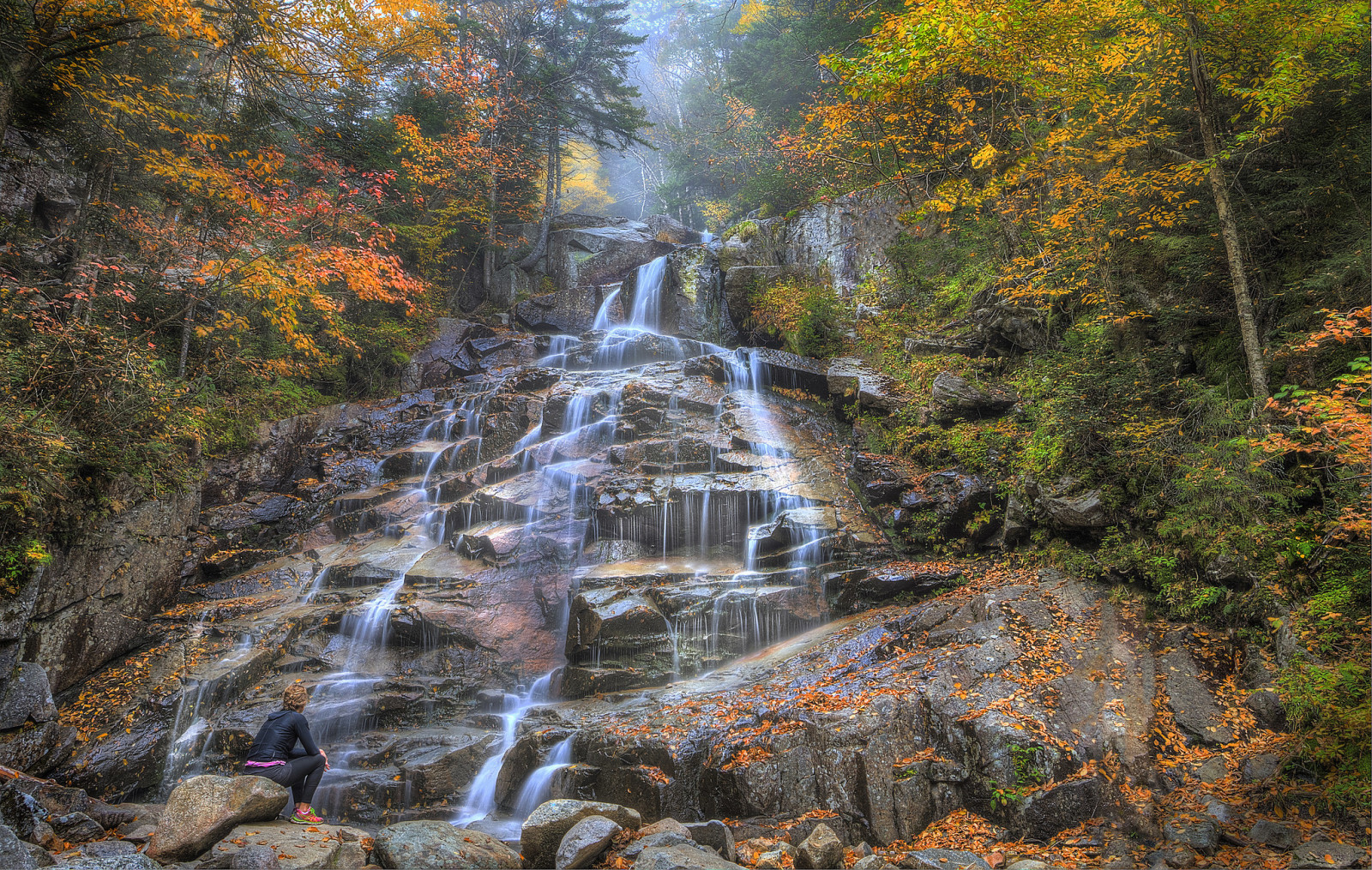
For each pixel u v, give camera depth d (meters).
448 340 21.45
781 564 11.45
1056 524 10.16
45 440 8.50
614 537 12.57
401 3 11.90
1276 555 7.43
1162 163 10.27
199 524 12.76
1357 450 5.62
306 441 15.95
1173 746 6.48
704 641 10.28
